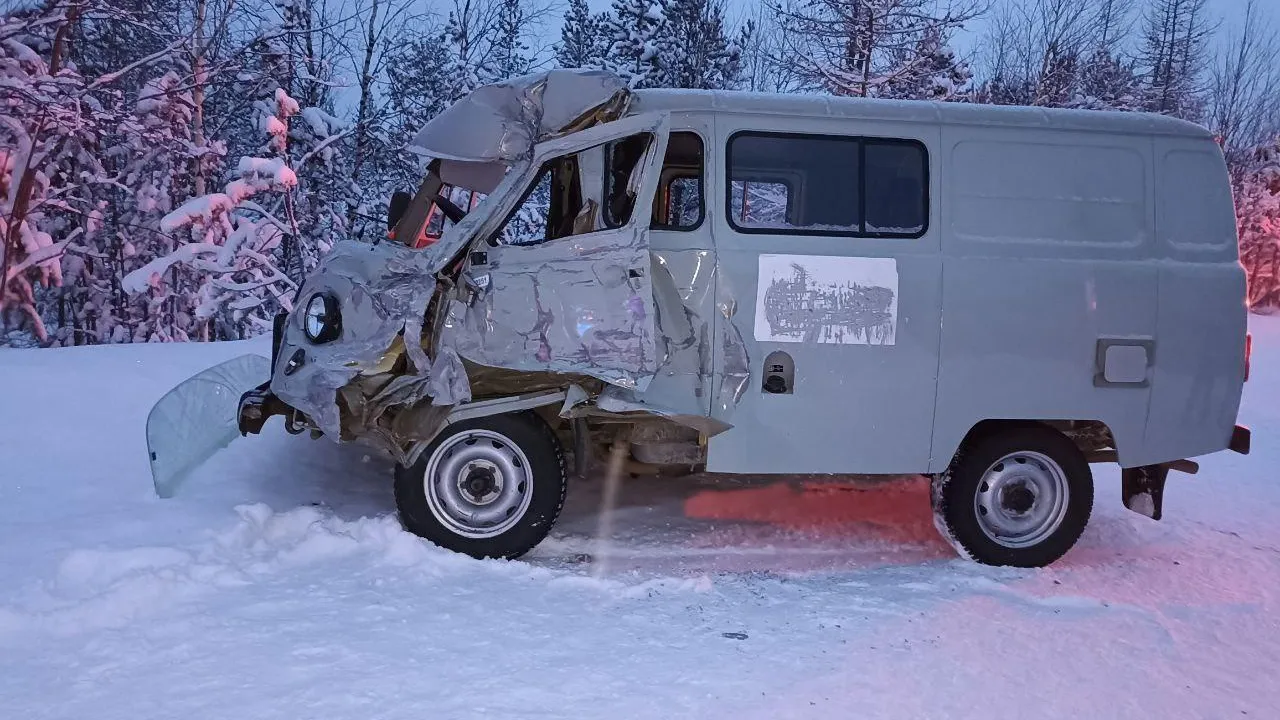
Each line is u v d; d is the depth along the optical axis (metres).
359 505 6.09
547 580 5.07
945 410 5.60
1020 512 5.81
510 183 5.21
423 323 5.19
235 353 10.67
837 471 5.56
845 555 5.89
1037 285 5.64
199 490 5.98
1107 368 5.69
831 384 5.49
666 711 3.61
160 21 18.34
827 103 5.65
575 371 5.16
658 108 5.49
